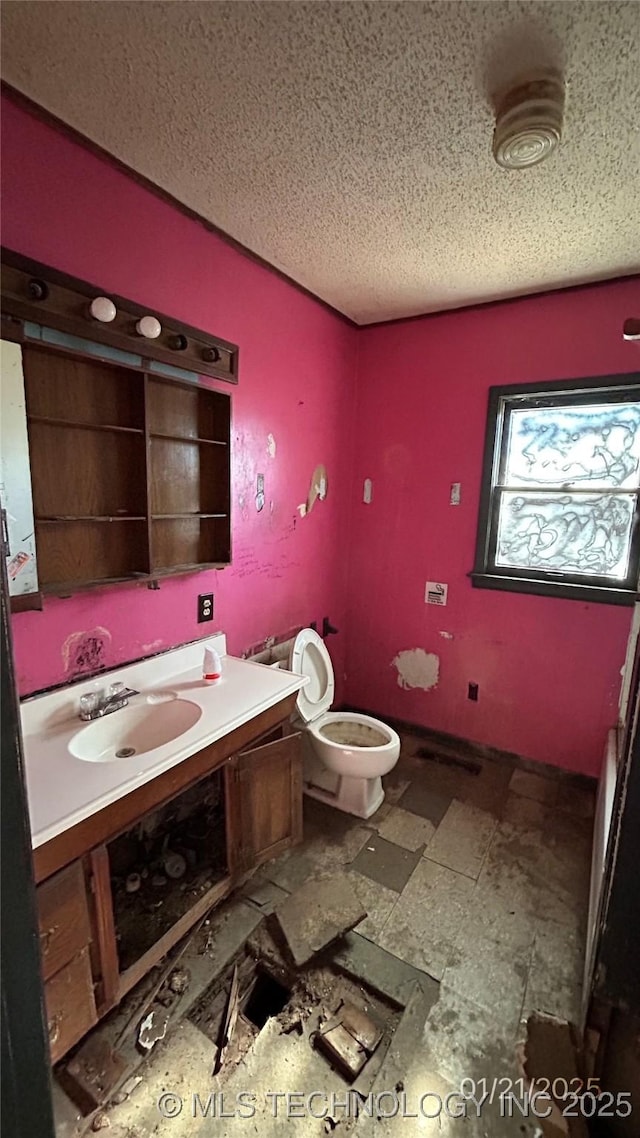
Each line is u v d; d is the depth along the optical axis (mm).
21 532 1227
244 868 1676
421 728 2928
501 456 2523
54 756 1274
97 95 1185
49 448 1332
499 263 2012
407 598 2871
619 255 1919
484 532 2562
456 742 2812
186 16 977
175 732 1562
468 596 2670
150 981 1405
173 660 1834
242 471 2078
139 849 1751
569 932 1610
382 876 1834
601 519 2312
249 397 2057
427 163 1412
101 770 1214
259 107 1213
